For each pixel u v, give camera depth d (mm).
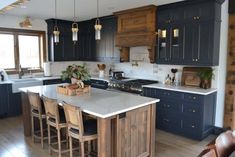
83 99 3215
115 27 5523
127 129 2816
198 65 4074
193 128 3963
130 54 5656
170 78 4785
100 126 2561
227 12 3936
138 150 3023
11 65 5883
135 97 3371
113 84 5195
